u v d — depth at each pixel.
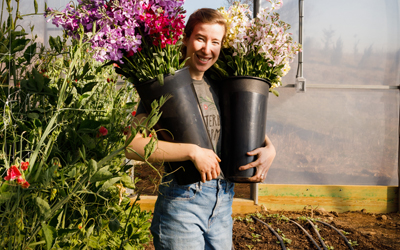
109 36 1.16
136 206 1.89
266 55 1.56
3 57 1.01
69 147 1.39
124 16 1.21
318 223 3.25
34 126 1.05
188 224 1.37
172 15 1.32
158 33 1.28
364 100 3.69
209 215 1.42
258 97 1.50
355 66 3.67
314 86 3.65
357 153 3.71
